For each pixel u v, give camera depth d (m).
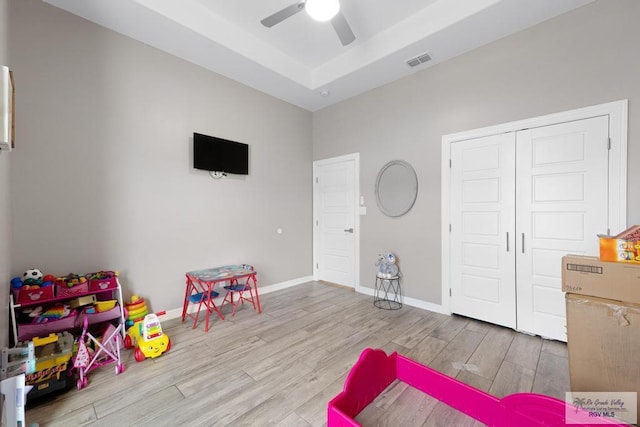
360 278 4.00
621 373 1.54
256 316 3.09
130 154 2.71
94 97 2.49
